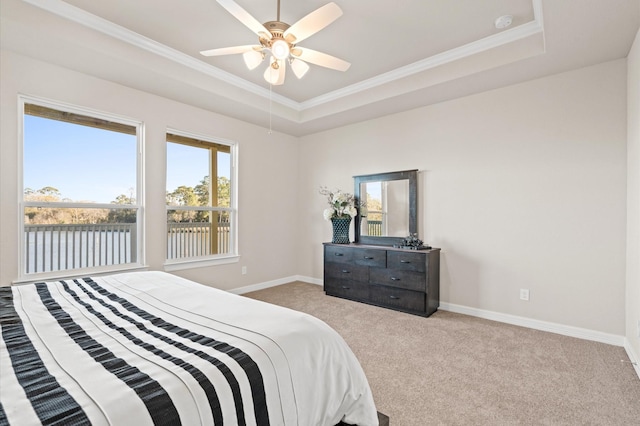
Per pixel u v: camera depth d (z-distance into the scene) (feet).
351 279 13.19
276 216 16.16
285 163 16.65
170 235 12.17
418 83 10.90
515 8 7.88
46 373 3.03
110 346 3.65
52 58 8.79
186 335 3.98
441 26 8.66
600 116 9.00
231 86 11.91
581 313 9.27
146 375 3.01
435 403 6.08
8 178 8.50
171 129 12.03
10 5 7.08
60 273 9.42
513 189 10.48
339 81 12.21
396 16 8.21
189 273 12.61
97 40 8.43
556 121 9.69
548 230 9.83
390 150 13.60
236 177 14.35
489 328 10.00
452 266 11.83
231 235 14.37
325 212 14.34
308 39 9.30
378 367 7.50
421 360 7.85
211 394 2.96
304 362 3.85
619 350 8.36
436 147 12.26
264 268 15.56
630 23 7.09
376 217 13.91
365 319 10.84
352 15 8.16
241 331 4.08
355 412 4.36
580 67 9.25
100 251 10.40
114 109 10.41
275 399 3.42
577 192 9.34
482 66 9.50
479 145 11.21
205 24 8.61
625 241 8.63
